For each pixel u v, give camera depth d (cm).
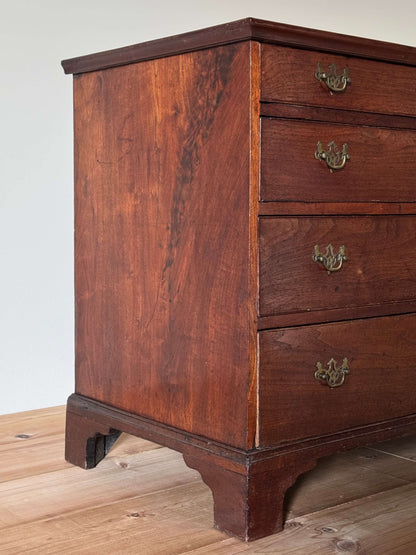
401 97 157
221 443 145
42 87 215
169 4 234
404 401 165
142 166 160
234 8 247
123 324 168
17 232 215
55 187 220
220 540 141
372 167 154
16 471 175
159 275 158
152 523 148
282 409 144
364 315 155
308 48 142
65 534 143
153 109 156
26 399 221
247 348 139
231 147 140
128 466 180
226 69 140
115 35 226
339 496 163
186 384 153
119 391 170
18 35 210
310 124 144
